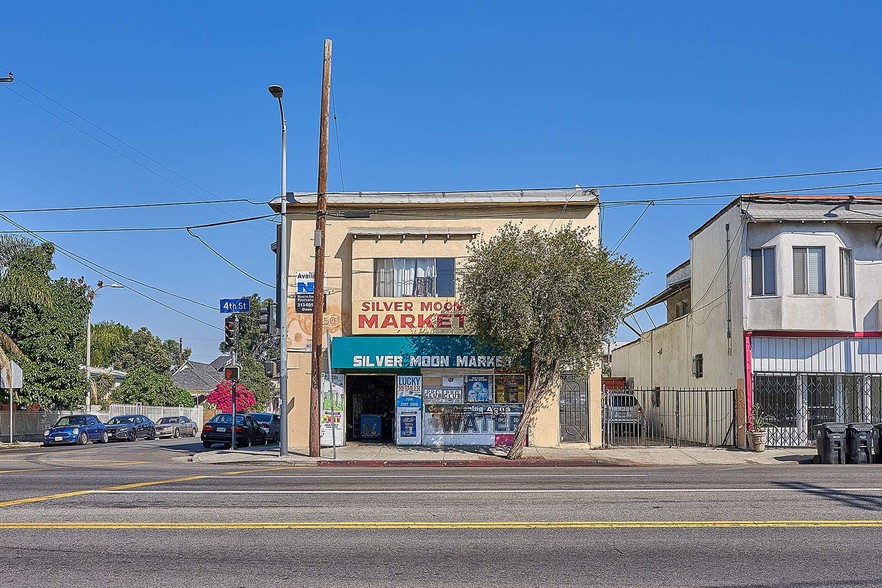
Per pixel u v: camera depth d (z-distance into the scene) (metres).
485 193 26.00
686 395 31.30
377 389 28.47
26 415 40.31
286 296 24.45
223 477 16.41
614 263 22.59
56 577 7.68
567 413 25.73
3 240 38.03
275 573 7.81
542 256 22.28
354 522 10.42
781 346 25.92
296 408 26.31
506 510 11.40
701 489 13.79
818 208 25.97
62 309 40.31
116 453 27.72
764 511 11.32
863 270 26.05
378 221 26.31
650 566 8.11
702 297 29.89
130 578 7.64
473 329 23.45
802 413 25.81
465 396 26.09
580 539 9.38
